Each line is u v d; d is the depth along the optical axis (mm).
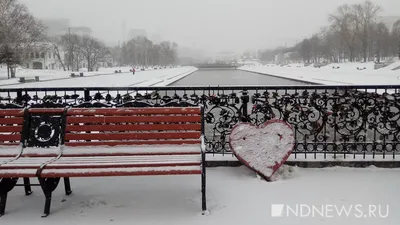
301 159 5039
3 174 3512
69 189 4262
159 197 4145
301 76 55750
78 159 3848
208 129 9445
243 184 4449
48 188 3734
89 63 91562
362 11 82500
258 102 5469
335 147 5219
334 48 97812
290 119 5367
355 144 5270
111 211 3805
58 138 4047
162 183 4578
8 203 4051
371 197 4043
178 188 4402
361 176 4660
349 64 76875
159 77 59031
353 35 82375
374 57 90750
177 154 3932
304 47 117250
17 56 50875
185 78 60312
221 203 3941
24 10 53500
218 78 58594
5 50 48906
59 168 3613
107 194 4258
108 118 4031
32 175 3504
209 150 5555
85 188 4453
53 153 3945
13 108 4168
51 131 4055
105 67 119500
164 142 4004
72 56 90000
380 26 89188
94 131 4105
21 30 52156
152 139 4023
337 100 5324
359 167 4977
